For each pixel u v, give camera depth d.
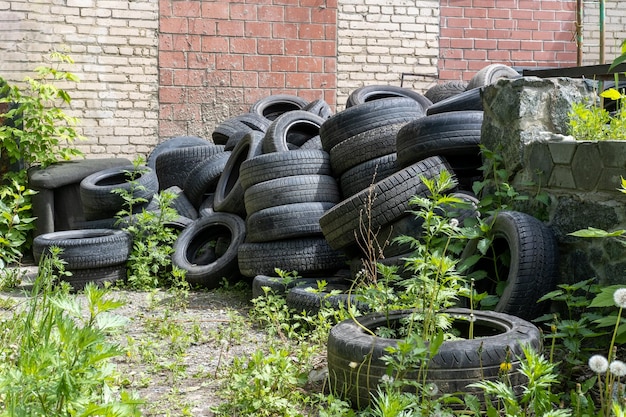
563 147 4.54
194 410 3.66
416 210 5.28
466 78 11.02
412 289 3.86
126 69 9.96
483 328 3.93
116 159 9.16
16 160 8.91
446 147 5.53
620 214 4.12
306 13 10.46
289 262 6.12
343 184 6.36
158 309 6.07
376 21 10.70
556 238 4.54
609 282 4.15
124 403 2.35
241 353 4.71
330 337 3.72
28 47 9.50
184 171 8.68
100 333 2.36
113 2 9.88
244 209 7.44
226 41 10.23
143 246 7.12
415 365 3.24
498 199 5.02
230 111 10.30
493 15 11.04
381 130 6.21
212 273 6.81
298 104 10.02
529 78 5.02
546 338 4.11
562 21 11.27
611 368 2.45
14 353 3.63
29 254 8.69
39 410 2.36
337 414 3.17
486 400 2.95
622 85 7.60
